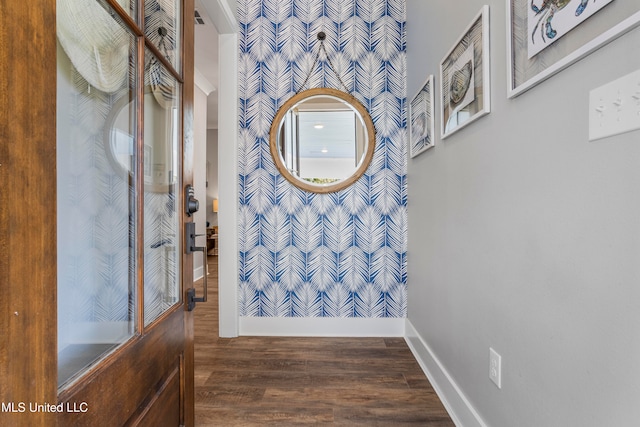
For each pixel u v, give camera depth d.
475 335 1.30
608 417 0.69
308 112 2.49
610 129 0.67
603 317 0.70
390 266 2.47
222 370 1.93
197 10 2.86
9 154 0.46
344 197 2.47
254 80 2.47
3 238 0.45
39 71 0.52
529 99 0.95
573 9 0.76
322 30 2.46
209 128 7.63
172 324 1.07
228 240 2.45
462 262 1.43
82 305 0.75
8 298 0.46
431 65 1.88
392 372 1.91
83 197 0.76
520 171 1.00
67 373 0.67
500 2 1.11
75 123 0.73
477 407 1.29
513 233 1.04
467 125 1.37
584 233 0.75
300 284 2.49
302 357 2.10
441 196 1.70
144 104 0.94
